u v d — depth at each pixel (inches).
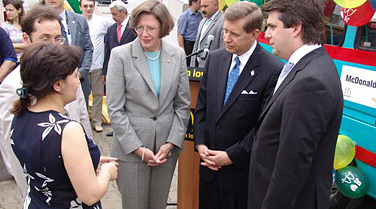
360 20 106.5
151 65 85.1
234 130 83.8
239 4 79.3
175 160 92.0
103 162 69.2
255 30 79.2
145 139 85.2
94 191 52.1
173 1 358.9
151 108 84.1
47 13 73.7
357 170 111.5
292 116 56.6
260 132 66.4
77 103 84.7
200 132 91.1
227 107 83.4
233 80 85.1
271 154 64.0
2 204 122.5
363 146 110.9
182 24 238.8
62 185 51.9
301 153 55.7
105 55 193.6
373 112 106.8
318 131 55.5
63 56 51.1
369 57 108.0
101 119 204.1
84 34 159.9
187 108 90.6
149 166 88.1
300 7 59.2
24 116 52.7
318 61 59.4
